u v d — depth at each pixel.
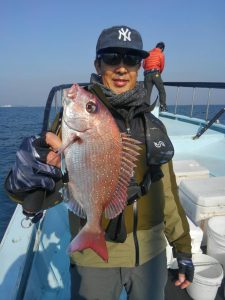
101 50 0.86
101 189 0.75
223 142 2.95
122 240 0.82
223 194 1.48
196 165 2.03
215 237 1.34
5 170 5.90
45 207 0.80
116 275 0.87
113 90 0.91
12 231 1.39
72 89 0.72
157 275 0.92
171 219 0.98
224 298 1.26
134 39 0.87
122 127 0.87
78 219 0.88
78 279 0.87
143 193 0.84
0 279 1.08
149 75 3.94
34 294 1.15
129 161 0.76
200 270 1.27
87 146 0.72
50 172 0.74
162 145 0.88
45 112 1.45
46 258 1.33
